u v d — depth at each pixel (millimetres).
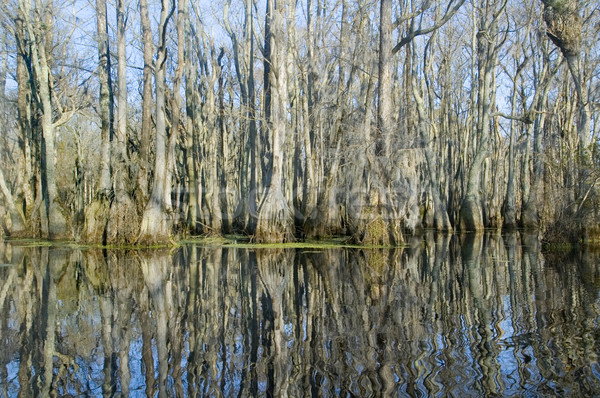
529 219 32781
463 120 39938
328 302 8305
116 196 18125
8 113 33156
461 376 4680
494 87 33375
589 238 16281
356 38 23953
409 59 30719
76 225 22469
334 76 30109
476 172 29281
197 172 26781
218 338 6270
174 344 6035
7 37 26922
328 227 21438
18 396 4523
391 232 18141
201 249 18000
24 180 26938
